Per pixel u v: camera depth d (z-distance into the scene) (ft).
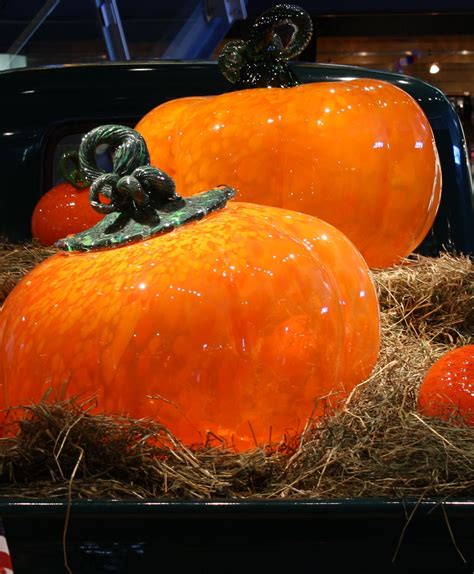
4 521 3.49
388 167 6.27
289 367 4.22
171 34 15.60
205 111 6.40
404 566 3.51
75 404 4.10
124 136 4.78
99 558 3.53
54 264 4.62
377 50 16.63
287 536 3.48
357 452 4.00
